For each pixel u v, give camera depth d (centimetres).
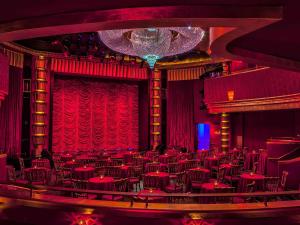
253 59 609
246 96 1426
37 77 1455
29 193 505
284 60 653
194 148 1767
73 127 1630
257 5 387
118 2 385
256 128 1577
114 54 1517
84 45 1427
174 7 386
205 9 385
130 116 1781
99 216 441
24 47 1391
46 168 1001
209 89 1622
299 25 456
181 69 1739
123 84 1772
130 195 443
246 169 1321
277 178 842
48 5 393
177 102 1767
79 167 999
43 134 1459
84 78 1672
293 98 1227
